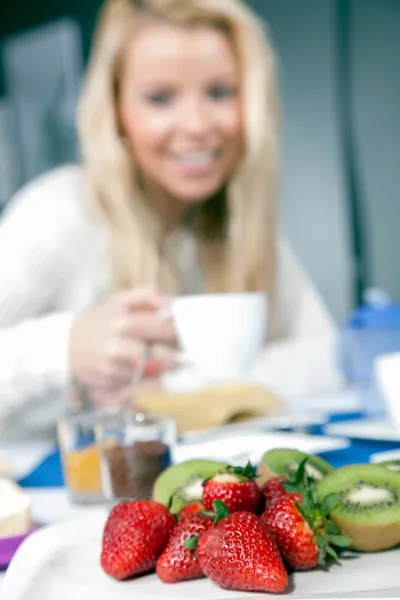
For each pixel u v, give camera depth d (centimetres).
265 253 229
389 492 71
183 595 64
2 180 468
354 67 477
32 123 469
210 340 129
